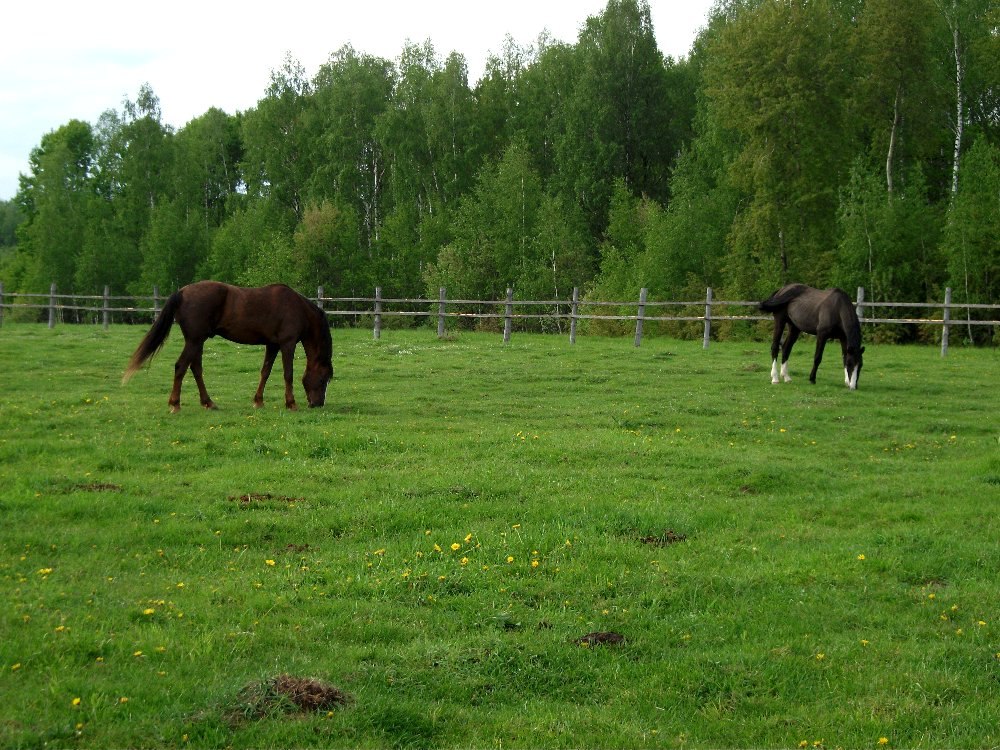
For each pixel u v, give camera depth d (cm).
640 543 800
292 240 4728
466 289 4034
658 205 3997
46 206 5609
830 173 3372
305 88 5697
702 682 538
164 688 498
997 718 500
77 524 811
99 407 1405
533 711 500
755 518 892
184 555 741
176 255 5281
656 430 1340
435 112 4956
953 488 1005
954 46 3681
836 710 509
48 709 466
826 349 2498
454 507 881
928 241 3116
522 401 1573
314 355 1447
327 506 890
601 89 4716
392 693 508
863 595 684
